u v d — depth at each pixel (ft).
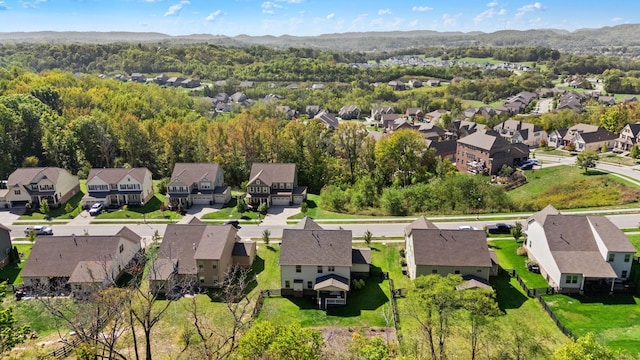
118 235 180.75
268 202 266.57
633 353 125.18
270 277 178.91
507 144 331.36
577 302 153.99
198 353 117.60
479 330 121.19
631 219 219.82
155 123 348.79
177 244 179.22
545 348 119.14
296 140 325.62
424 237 171.12
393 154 316.40
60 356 126.93
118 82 513.86
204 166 277.44
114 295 117.19
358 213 253.85
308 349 97.86
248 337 99.71
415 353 119.24
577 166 318.24
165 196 280.10
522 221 228.43
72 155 326.24
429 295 120.57
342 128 333.62
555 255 163.73
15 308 156.56
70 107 374.43
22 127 323.37
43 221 240.94
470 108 560.61
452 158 377.09
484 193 255.91
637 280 159.33
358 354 119.24
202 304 158.10
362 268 175.32
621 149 373.40
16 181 256.52
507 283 168.66
